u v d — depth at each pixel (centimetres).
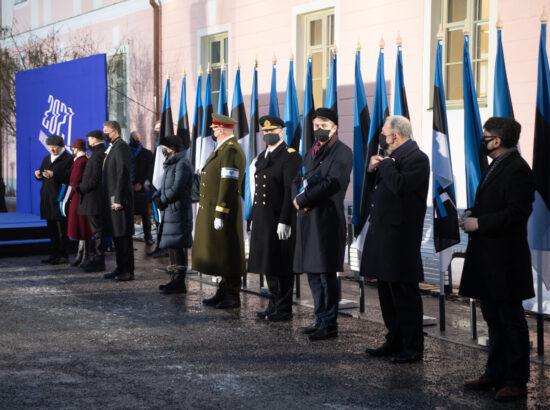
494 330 448
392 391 448
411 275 495
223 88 836
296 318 649
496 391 445
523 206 422
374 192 514
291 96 760
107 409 416
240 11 1265
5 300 729
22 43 2020
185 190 758
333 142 563
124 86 1608
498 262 431
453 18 903
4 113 1920
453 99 905
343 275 870
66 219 985
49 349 545
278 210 626
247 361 513
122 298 741
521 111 805
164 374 482
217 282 822
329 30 1099
